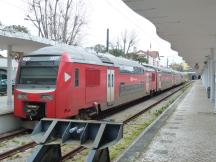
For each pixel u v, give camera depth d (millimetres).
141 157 9477
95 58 17969
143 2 10906
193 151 10258
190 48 28062
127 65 23875
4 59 34625
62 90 14430
